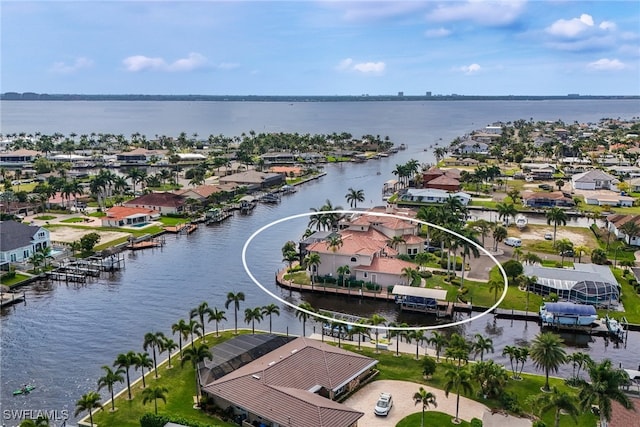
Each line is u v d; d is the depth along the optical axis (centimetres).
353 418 6994
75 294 12812
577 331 10812
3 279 13350
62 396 8400
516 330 10894
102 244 16538
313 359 8425
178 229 18712
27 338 10462
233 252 16350
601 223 19625
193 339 10269
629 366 9488
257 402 7312
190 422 6869
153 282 13675
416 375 8762
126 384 8550
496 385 7869
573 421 7381
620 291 12475
